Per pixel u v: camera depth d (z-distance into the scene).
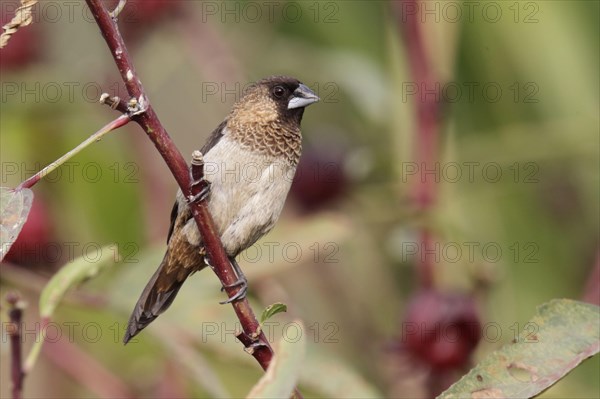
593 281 9.24
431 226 9.01
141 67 9.95
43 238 9.20
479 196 10.12
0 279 8.89
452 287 9.02
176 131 10.58
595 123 9.84
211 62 10.15
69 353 9.28
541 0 10.27
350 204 9.95
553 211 10.27
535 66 10.30
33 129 10.30
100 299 8.40
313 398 8.03
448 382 8.50
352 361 10.27
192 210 5.94
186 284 8.70
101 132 5.47
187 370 8.38
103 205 10.48
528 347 5.85
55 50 10.05
